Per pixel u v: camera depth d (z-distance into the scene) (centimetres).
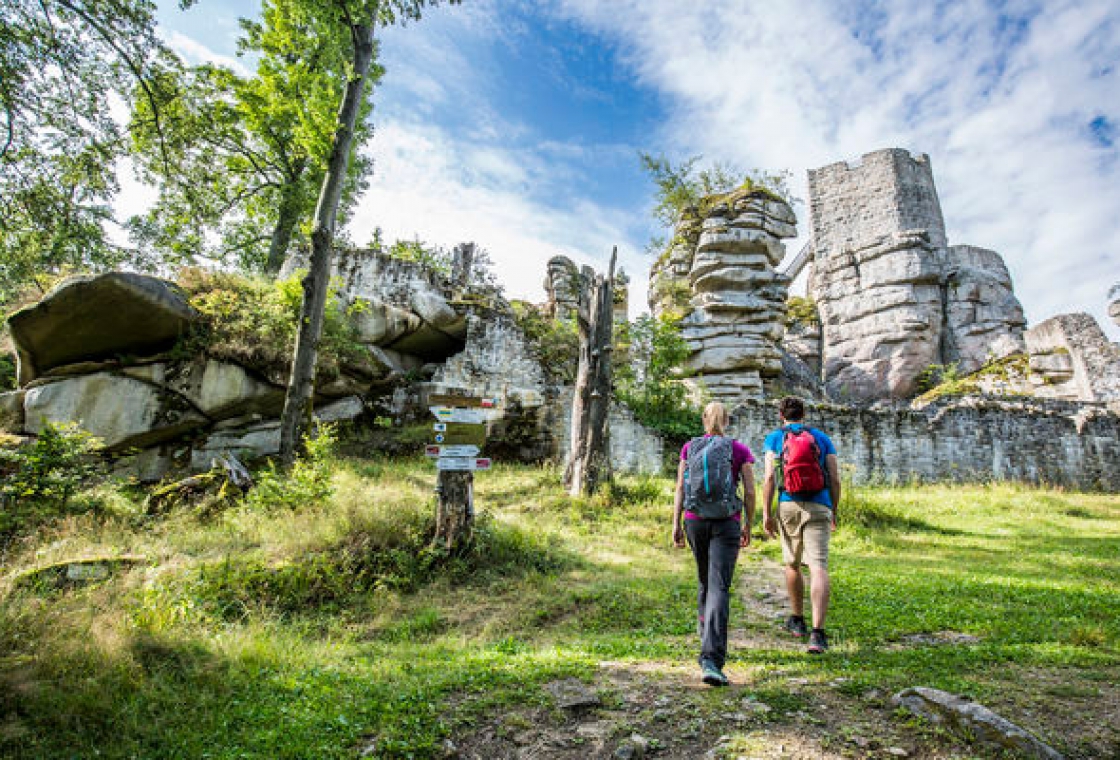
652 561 761
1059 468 1708
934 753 226
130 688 309
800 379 2867
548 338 2047
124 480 1095
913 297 3241
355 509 738
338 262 1892
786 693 291
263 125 1666
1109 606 521
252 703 304
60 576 531
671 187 3116
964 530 1091
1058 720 252
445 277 2050
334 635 498
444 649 434
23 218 896
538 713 283
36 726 262
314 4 1232
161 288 1267
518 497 1164
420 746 247
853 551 888
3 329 1527
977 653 361
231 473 880
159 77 991
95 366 1256
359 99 1309
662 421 1802
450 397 732
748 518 361
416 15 1303
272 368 1374
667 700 293
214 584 543
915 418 1752
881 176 3581
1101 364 2278
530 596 592
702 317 2445
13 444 955
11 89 794
